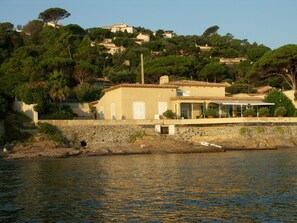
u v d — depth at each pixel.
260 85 117.69
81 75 97.06
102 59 131.62
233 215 20.09
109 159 48.75
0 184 30.20
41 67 89.50
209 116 68.44
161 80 83.19
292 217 19.53
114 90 70.81
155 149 57.59
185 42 197.38
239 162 42.81
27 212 21.33
